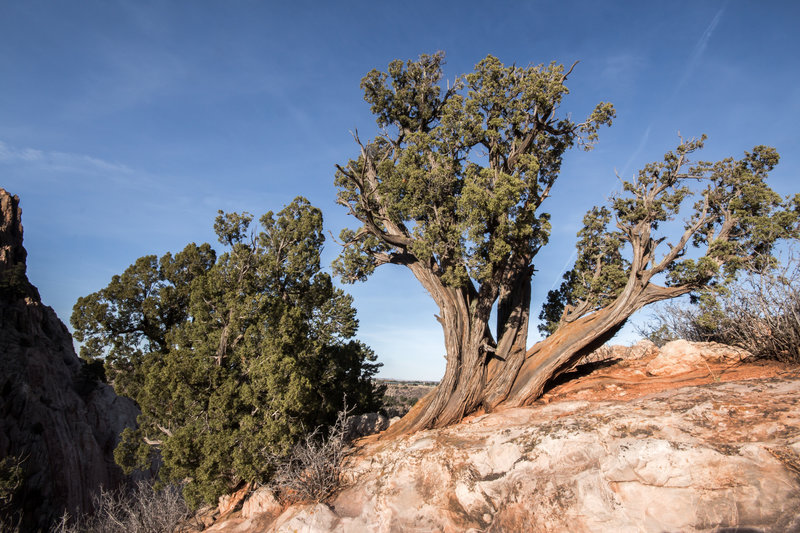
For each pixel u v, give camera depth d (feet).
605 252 70.64
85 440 184.85
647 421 34.68
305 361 68.39
